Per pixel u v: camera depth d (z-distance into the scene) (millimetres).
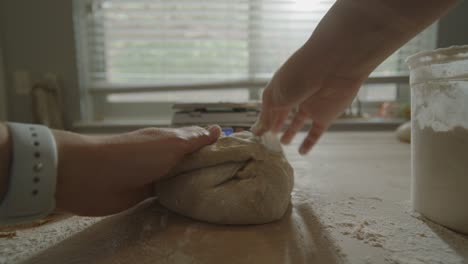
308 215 467
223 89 1498
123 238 394
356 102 1556
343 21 362
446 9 322
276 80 482
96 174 390
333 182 646
